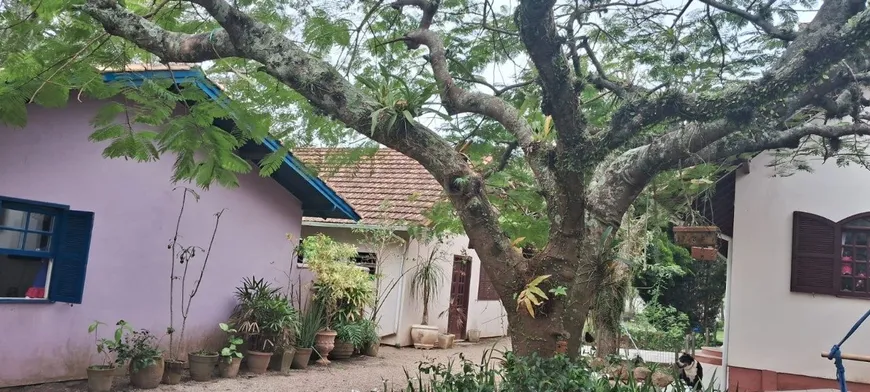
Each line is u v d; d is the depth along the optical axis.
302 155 7.75
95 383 7.92
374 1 6.30
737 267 8.73
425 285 14.41
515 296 4.86
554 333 4.74
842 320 8.20
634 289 13.02
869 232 8.20
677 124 4.84
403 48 6.87
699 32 6.96
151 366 8.35
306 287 11.54
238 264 10.47
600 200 4.92
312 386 9.37
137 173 8.98
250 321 10.02
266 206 10.97
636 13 6.99
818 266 8.37
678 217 8.51
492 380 4.94
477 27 7.38
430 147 4.88
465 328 16.50
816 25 4.92
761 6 5.99
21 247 7.79
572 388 4.26
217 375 9.52
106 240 8.60
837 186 8.39
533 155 4.91
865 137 8.00
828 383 8.15
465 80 7.03
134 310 8.98
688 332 16.09
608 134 4.29
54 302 8.08
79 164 8.23
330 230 14.48
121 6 5.05
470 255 16.66
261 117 5.31
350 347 11.84
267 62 4.78
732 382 8.58
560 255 4.75
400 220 13.33
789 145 5.34
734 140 5.23
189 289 9.74
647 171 4.73
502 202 7.74
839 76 4.56
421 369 5.33
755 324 8.57
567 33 5.63
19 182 7.59
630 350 12.74
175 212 9.50
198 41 4.90
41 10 4.58
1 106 4.72
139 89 4.92
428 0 5.57
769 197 8.69
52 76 4.71
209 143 5.16
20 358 7.73
